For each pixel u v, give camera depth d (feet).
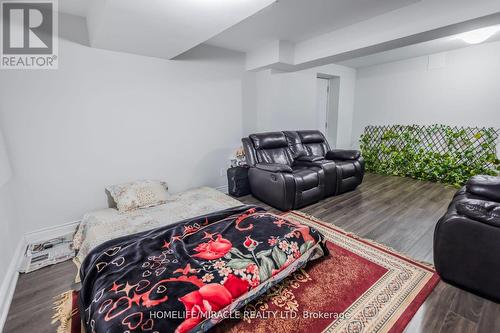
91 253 5.22
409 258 6.38
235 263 4.64
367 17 8.57
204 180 11.69
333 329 4.31
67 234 8.11
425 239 7.41
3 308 4.81
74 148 8.07
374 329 4.28
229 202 8.78
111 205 8.73
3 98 6.79
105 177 8.82
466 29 7.20
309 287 5.33
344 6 7.72
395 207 10.07
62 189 8.00
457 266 5.11
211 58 11.17
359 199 11.10
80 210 8.41
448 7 6.81
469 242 4.89
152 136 9.75
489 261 4.68
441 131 14.06
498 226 4.51
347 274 5.74
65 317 4.73
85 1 6.85
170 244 5.32
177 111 10.32
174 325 3.51
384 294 5.08
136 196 8.23
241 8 5.36
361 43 9.00
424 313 4.59
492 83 12.18
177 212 7.78
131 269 4.46
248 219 6.36
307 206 10.34
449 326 4.30
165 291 3.90
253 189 11.23
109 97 8.55
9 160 6.94
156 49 8.30
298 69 12.73
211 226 6.07
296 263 5.44
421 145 14.90
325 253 6.37
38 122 7.38
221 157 12.18
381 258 6.38
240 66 12.35
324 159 11.88
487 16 6.27
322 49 10.34
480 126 12.74
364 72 17.47
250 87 12.94
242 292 4.33
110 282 4.17
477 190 5.07
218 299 4.01
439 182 13.80
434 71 14.01
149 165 9.83
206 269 4.44
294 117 14.26
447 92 13.67
